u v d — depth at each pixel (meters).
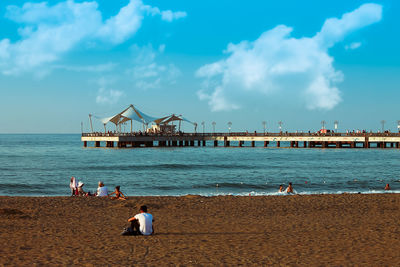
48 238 12.89
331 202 21.97
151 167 55.44
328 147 107.69
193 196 24.22
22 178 41.97
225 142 110.00
